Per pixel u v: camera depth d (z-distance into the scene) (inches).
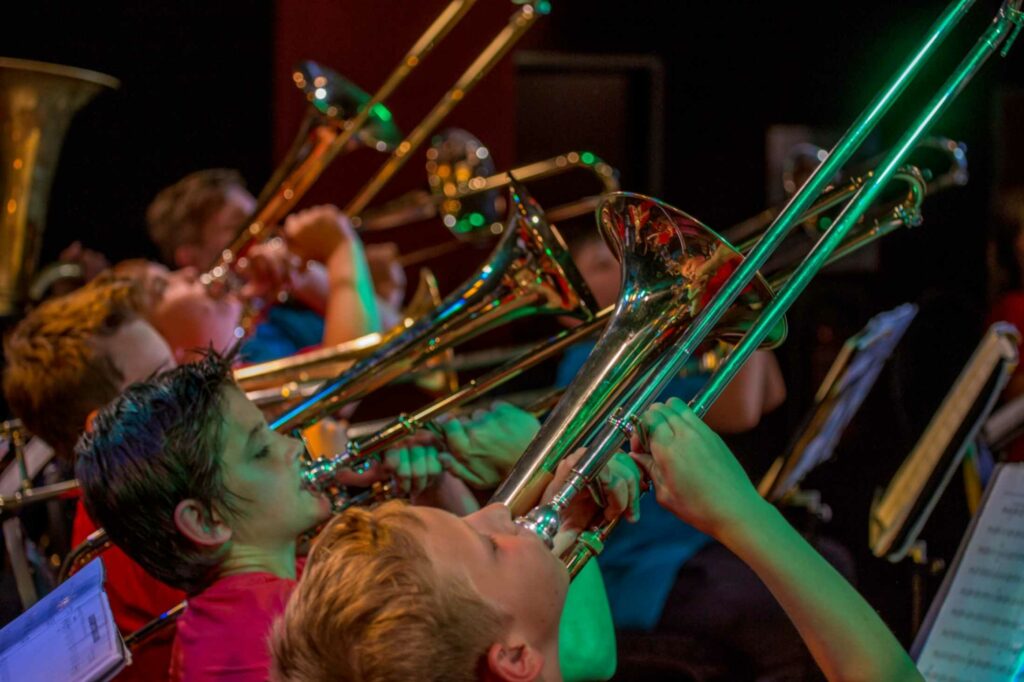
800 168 142.7
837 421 104.7
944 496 121.5
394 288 154.5
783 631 106.0
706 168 203.6
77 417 90.5
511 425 78.7
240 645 65.6
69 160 188.7
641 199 59.4
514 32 147.6
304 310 148.4
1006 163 186.1
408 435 75.5
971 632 71.4
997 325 86.4
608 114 195.0
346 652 45.9
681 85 202.5
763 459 178.9
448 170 151.6
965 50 196.7
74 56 187.2
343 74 160.6
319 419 80.1
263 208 133.8
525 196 76.8
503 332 173.9
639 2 199.9
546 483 57.4
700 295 60.1
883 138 199.8
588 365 59.9
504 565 49.3
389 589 46.3
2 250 143.6
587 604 77.5
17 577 95.7
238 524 69.7
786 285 58.7
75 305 92.7
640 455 57.4
